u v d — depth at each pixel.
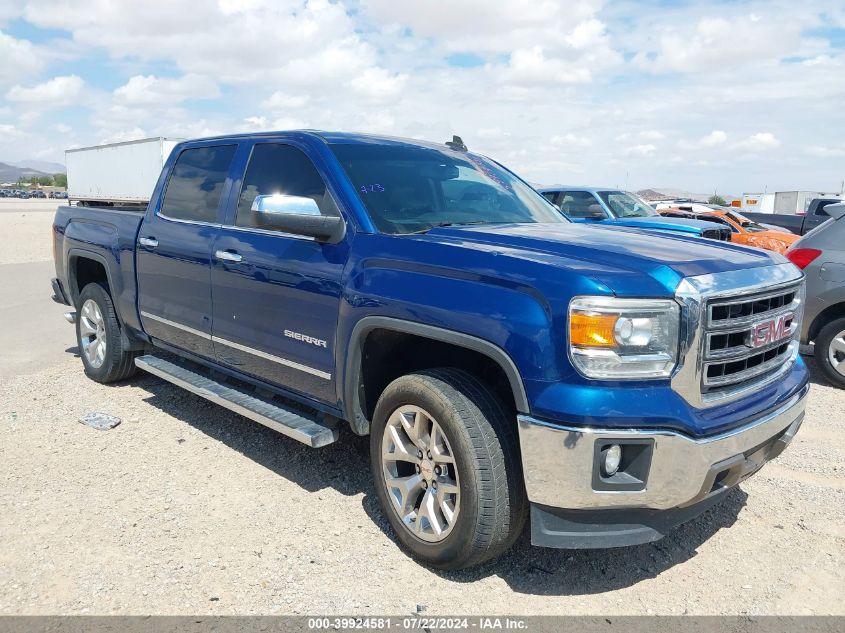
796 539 3.64
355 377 3.53
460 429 2.98
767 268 3.25
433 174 4.25
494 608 2.98
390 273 3.34
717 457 2.84
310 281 3.71
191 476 4.19
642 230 4.07
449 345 3.45
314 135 4.17
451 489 3.09
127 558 3.26
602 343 2.70
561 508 2.85
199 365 5.22
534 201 4.75
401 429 3.38
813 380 6.79
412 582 3.15
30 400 5.56
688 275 2.85
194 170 4.89
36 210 56.50
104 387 5.93
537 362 2.78
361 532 3.58
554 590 3.13
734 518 3.87
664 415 2.72
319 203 3.88
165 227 4.91
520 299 2.87
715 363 2.88
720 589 3.18
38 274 14.48
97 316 5.88
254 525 3.61
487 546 3.02
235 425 5.05
